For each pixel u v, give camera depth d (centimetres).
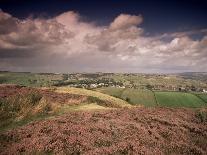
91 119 2191
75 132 1717
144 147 1557
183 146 1708
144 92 13288
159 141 1752
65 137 1584
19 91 4241
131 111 2909
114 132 1792
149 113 2881
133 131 1880
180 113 3153
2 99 2839
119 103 5491
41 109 2780
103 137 1645
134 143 1594
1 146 1495
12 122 2286
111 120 2170
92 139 1591
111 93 13275
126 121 2238
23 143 1488
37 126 1884
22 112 2577
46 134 1678
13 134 1695
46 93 4512
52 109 2958
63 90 6381
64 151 1401
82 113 2519
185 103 11475
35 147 1433
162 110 3300
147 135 1844
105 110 2905
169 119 2577
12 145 1477
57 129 1772
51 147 1442
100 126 1889
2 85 5425
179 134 2028
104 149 1434
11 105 2675
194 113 3281
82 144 1484
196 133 2198
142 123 2239
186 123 2488
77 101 4062
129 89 14088
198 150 1659
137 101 11794
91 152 1374
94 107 3550
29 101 2942
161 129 2091
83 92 6425
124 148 1489
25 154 1361
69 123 1978
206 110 3384
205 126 2505
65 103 3675
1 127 2111
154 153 1477
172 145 1694
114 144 1545
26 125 1988
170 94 12800
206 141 1964
